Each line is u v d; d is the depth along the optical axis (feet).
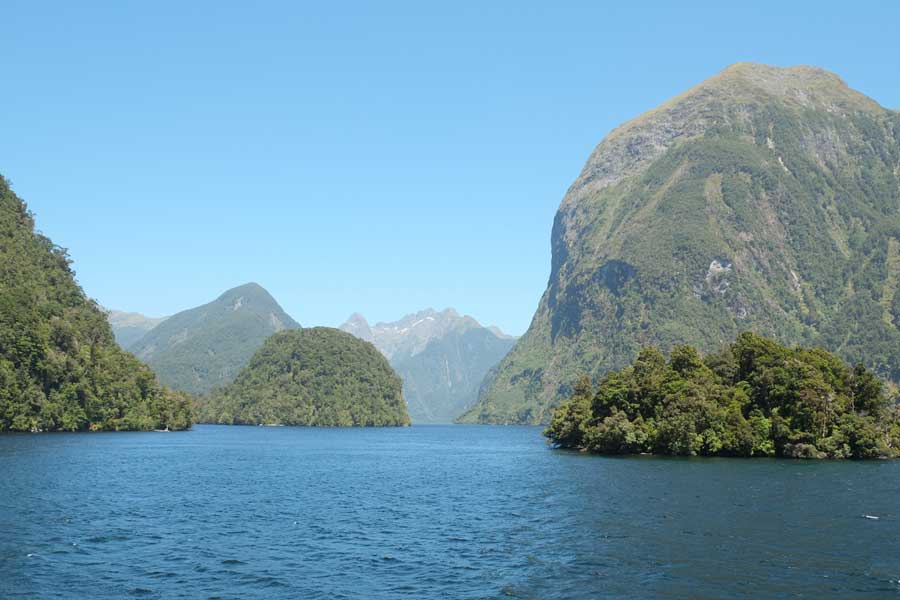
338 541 191.83
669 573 156.15
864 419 462.19
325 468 422.82
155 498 265.75
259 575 156.04
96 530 199.31
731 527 206.80
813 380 465.47
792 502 253.85
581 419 559.38
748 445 461.37
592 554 174.40
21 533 191.21
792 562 164.76
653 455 488.44
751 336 526.57
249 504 257.55
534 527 211.00
